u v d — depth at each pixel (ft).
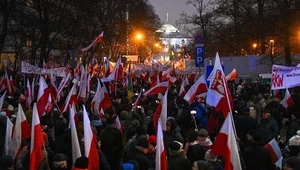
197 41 71.56
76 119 35.27
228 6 128.67
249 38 127.13
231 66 112.68
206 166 21.06
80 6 124.36
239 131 32.27
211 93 28.40
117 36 158.71
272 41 113.19
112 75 57.88
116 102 51.13
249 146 25.85
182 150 22.97
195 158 25.58
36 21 110.73
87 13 128.67
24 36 110.42
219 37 132.46
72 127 24.06
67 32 127.13
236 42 132.87
